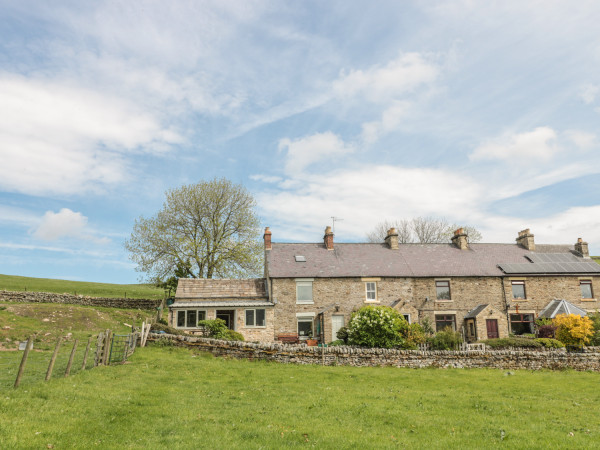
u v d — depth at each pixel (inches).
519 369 933.8
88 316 1337.4
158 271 1660.9
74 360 778.2
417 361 916.6
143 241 1683.1
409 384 720.3
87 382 575.8
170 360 820.6
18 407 429.1
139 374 668.7
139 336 971.3
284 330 1314.0
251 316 1296.8
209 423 432.1
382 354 912.3
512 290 1428.4
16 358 788.6
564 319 1147.3
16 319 1179.3
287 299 1336.1
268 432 410.6
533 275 1433.3
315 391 622.2
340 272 1386.6
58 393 496.1
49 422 396.8
